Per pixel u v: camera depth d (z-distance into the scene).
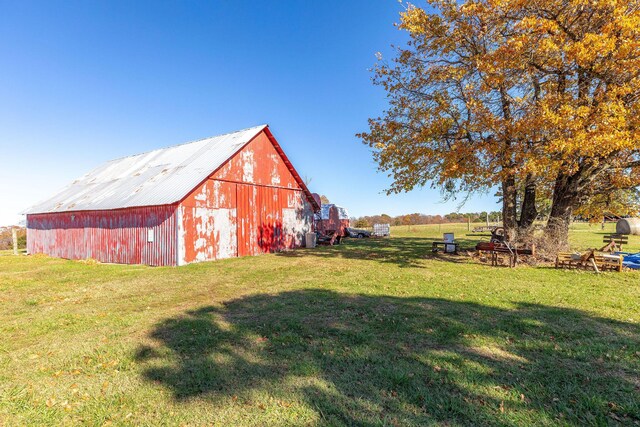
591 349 4.81
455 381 3.94
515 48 11.44
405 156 15.71
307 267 13.55
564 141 10.41
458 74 14.87
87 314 7.22
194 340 5.44
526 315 6.45
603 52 10.20
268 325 6.13
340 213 36.16
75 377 4.30
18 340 5.72
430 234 37.62
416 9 14.87
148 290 9.71
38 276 12.68
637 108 10.15
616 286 9.01
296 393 3.75
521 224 16.25
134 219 16.83
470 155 13.40
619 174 13.20
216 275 12.08
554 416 3.26
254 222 19.50
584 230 39.06
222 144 20.19
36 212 23.03
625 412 3.33
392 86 16.66
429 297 7.96
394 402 3.53
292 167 22.42
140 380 4.16
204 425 3.24
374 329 5.79
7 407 3.63
